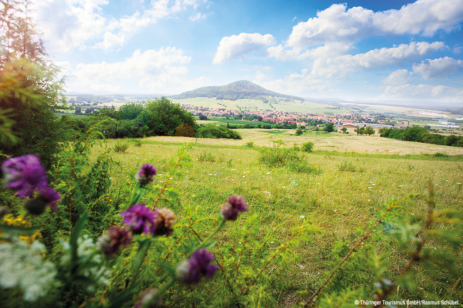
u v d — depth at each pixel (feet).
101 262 3.22
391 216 5.31
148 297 2.53
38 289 2.48
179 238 5.42
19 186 2.60
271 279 5.99
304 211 14.65
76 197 5.96
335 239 10.73
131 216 3.01
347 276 5.67
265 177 22.82
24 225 3.80
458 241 2.58
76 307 3.65
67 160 6.38
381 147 155.43
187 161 6.12
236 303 5.02
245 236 6.27
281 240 10.36
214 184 19.26
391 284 2.80
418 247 2.91
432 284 7.64
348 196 17.58
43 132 9.76
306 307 5.36
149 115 175.11
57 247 3.83
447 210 2.76
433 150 137.59
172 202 6.10
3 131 2.85
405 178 25.53
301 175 25.75
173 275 2.97
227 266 5.58
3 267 2.37
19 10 7.40
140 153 36.58
